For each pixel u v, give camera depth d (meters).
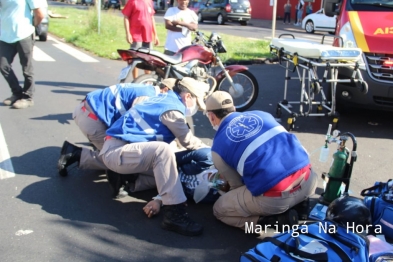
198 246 3.28
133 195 4.00
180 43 7.05
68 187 4.09
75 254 3.12
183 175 3.95
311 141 5.56
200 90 3.76
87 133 4.09
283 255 2.66
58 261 3.03
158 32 16.70
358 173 4.62
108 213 3.68
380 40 5.82
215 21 25.62
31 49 6.31
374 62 5.76
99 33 14.53
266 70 10.60
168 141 3.72
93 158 4.18
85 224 3.51
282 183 3.12
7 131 5.51
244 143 3.20
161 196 3.41
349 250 2.63
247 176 3.18
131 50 5.86
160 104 3.64
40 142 5.17
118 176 3.77
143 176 3.95
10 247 3.16
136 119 3.62
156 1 37.03
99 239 3.31
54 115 6.23
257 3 32.00
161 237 3.37
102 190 4.06
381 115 6.80
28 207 3.72
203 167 3.94
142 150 3.43
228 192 3.49
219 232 3.47
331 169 3.78
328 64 5.23
